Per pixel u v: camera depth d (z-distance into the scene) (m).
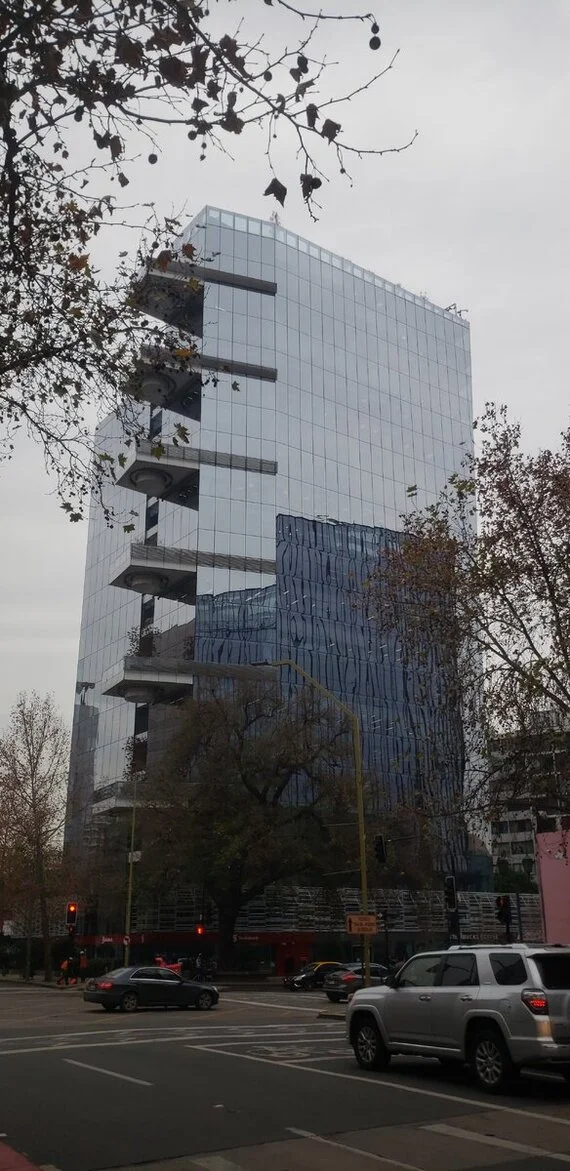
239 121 7.50
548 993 12.33
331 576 81.31
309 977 44.25
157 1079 14.09
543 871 30.67
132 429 10.98
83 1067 15.66
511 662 19.48
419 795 22.89
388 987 14.88
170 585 78.19
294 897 62.28
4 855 55.31
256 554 77.69
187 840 49.38
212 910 61.72
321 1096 12.42
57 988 48.59
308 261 92.00
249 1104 11.84
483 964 13.30
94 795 69.75
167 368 10.73
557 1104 11.80
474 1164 8.76
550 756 19.19
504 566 19.38
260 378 83.62
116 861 58.19
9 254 9.24
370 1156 9.06
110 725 82.69
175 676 71.25
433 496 93.69
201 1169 8.58
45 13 7.31
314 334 89.75
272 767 50.88
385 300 98.00
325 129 7.39
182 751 51.72
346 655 78.88
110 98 7.61
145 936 62.75
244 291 85.94
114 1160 8.89
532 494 19.59
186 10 7.21
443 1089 12.98
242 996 38.84
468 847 53.75
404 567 20.94
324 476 85.00
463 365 103.38
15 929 73.31
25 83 7.72
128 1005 30.00
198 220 86.81
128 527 10.79
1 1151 9.16
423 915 63.16
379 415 92.44
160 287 10.34
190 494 79.25
